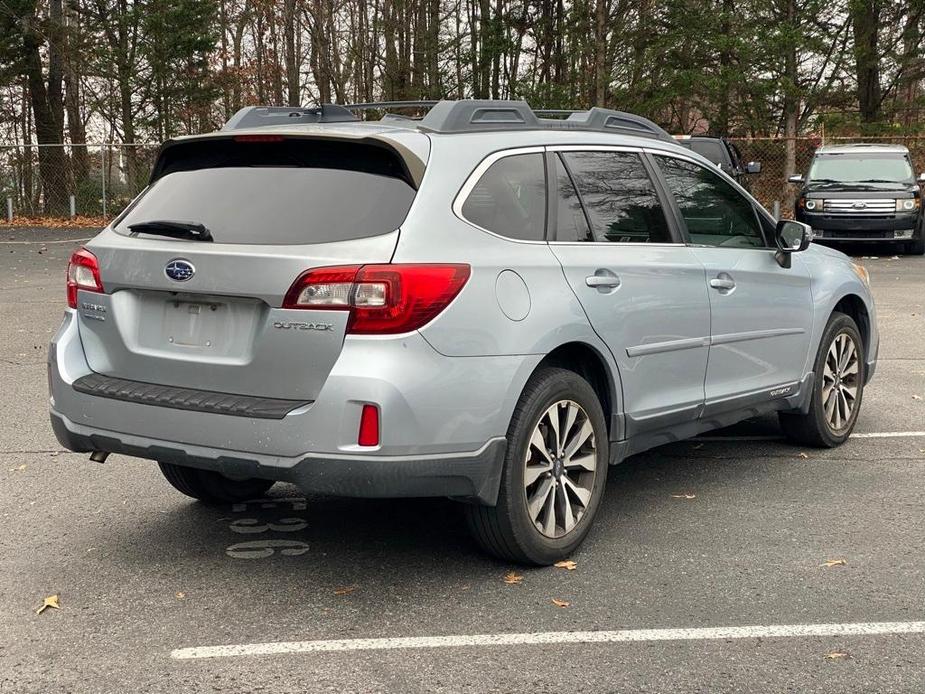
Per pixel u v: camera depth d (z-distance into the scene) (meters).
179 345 4.02
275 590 4.02
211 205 4.11
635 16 32.47
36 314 12.06
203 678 3.27
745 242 5.64
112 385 4.13
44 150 33.62
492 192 4.18
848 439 6.57
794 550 4.48
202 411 3.84
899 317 12.03
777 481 5.61
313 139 4.02
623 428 4.65
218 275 3.85
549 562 4.29
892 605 3.86
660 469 5.89
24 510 5.05
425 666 3.35
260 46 40.38
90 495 5.31
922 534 4.70
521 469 4.09
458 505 5.19
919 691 3.18
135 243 4.13
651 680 3.25
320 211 3.89
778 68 30.59
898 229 19.86
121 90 36.31
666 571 4.23
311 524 4.88
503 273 4.02
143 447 3.99
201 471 4.96
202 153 4.34
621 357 4.55
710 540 4.62
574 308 4.27
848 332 6.38
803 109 32.41
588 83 33.19
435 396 3.73
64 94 41.41
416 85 37.06
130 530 4.77
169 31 35.53
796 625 3.68
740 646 3.50
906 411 7.35
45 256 20.59
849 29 31.97
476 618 3.74
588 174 4.68
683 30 30.72
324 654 3.44
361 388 3.62
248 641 3.54
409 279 3.70
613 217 4.72
